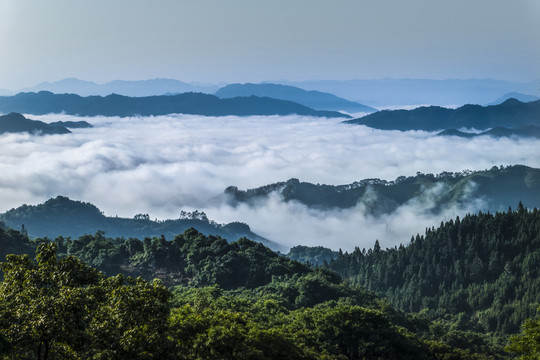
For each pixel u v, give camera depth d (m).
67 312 41.31
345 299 156.75
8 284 44.41
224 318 81.69
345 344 109.25
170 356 50.75
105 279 51.19
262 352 71.12
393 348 109.56
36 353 52.31
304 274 180.88
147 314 47.72
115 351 45.56
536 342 57.91
